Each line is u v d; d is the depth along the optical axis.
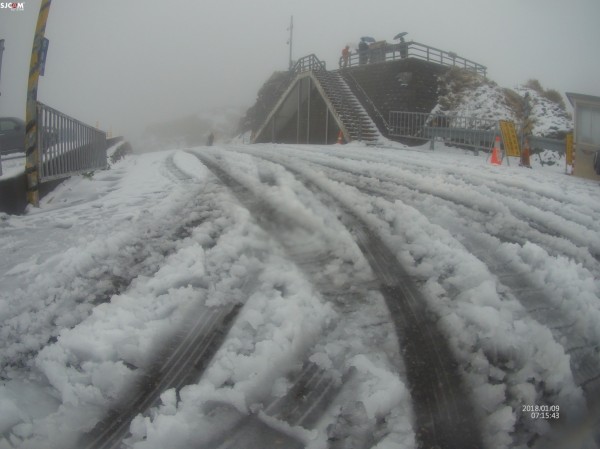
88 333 2.74
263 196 6.55
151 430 1.98
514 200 6.93
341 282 3.64
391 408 2.26
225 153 13.87
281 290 3.45
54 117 7.80
